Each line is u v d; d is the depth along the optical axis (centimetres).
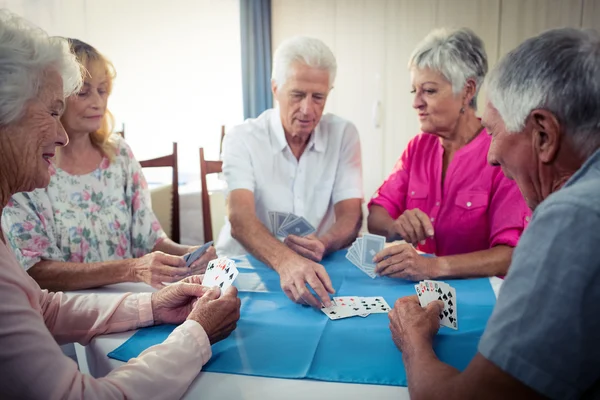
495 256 163
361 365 101
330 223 232
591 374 66
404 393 90
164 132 561
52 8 488
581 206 66
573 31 79
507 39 548
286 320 126
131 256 193
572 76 75
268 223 220
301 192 218
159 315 123
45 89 94
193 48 552
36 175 97
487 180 188
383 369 99
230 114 566
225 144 218
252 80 555
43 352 80
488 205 188
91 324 120
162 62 549
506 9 542
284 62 193
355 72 577
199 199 396
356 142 227
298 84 192
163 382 91
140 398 87
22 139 92
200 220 398
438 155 207
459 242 197
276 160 216
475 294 144
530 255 70
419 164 214
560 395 66
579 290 65
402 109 580
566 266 65
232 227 193
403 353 98
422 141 217
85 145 180
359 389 92
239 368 100
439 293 118
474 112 196
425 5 556
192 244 399
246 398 90
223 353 107
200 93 559
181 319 124
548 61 77
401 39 566
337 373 97
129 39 538
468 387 72
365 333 117
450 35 183
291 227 185
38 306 95
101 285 153
